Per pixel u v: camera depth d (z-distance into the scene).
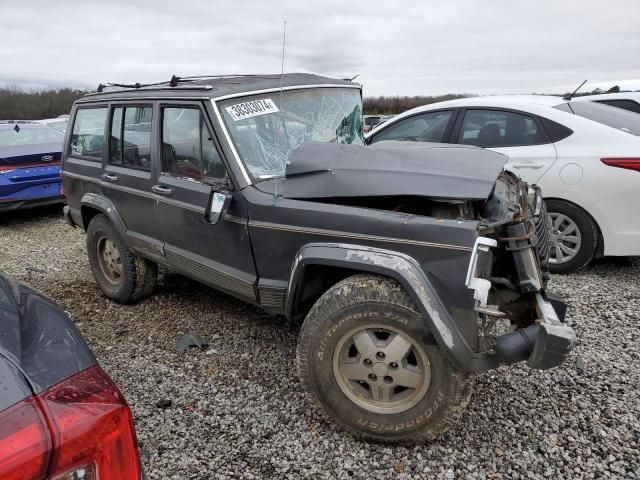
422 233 2.38
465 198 2.45
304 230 2.71
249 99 3.33
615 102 7.22
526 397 3.00
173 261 3.73
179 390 3.22
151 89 3.87
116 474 1.35
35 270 5.74
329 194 2.72
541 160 4.81
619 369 3.27
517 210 2.70
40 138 9.03
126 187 4.02
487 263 2.45
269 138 3.30
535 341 2.31
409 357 2.55
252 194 2.96
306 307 2.97
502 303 2.74
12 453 1.15
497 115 5.29
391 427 2.57
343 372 2.63
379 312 2.46
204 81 3.77
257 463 2.56
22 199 7.82
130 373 3.44
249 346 3.74
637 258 5.36
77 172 4.72
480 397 3.01
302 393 3.13
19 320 1.58
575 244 4.76
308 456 2.60
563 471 2.44
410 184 2.59
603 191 4.49
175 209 3.51
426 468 2.49
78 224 4.94
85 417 1.30
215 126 3.12
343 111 3.93
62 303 4.70
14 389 1.27
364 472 2.48
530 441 2.64
